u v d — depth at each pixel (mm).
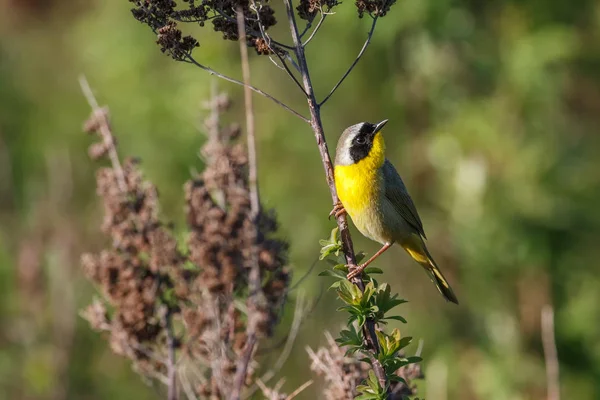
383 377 6383
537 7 14508
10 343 13031
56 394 12539
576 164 14508
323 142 6609
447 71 14258
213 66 14258
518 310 14078
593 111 15156
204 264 6559
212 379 6867
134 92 14766
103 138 7508
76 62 16766
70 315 12719
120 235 7246
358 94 14609
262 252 6516
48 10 17938
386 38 14203
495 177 14016
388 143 14695
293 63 6590
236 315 6922
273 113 14508
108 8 15414
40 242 13266
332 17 14234
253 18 6684
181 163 14406
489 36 14383
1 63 17391
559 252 14258
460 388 13836
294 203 14453
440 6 13969
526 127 14156
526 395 13758
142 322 7180
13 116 16891
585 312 14000
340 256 6824
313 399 12328
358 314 6438
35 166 16234
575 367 14039
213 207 6719
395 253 14773
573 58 14508
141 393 13219
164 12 6668
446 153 14117
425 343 14047
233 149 7102
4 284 13609
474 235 13961
